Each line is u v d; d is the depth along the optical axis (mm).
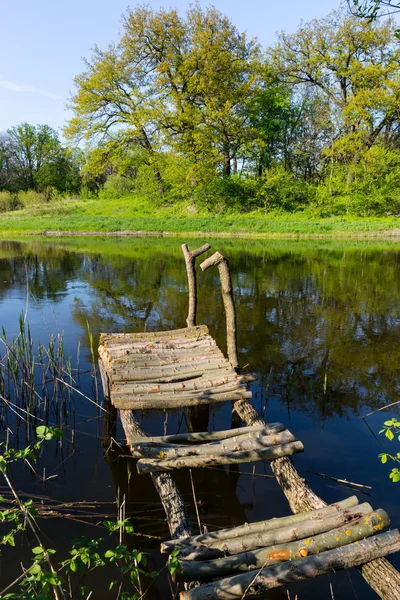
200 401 4793
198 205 37656
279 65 36625
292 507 3549
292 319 9836
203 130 35656
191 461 3803
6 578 2961
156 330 8930
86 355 7461
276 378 6609
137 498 3865
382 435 4938
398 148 36438
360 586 2908
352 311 10602
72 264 17750
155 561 3141
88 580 2969
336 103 36656
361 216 34156
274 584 2615
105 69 34875
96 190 53688
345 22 32594
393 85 31859
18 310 10477
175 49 34906
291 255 20438
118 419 5375
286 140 42125
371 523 2984
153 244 25141
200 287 13383
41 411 5512
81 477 4180
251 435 4207
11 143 60719
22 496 3844
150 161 37562
